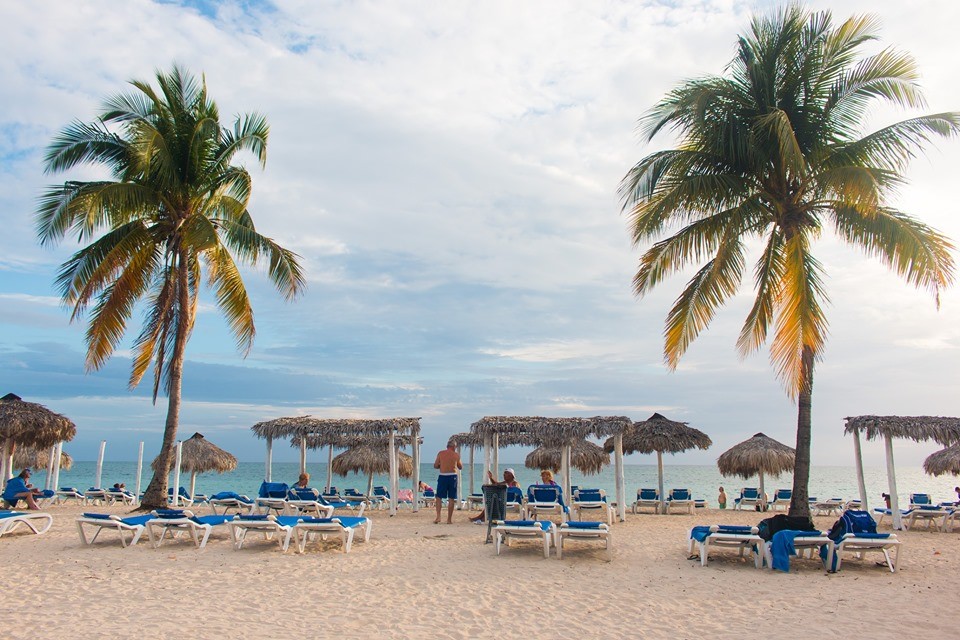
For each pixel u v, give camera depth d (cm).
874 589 784
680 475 10900
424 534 1221
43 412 1628
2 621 612
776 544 898
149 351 1600
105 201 1325
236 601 701
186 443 2181
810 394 1098
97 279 1384
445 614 666
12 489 1469
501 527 971
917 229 1073
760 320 1212
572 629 623
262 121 1550
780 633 614
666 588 785
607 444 2033
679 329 1283
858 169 1008
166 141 1464
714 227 1212
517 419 1617
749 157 1142
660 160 1184
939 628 627
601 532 958
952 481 9612
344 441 2059
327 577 823
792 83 1149
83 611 650
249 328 1638
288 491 1511
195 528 1007
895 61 1109
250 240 1530
